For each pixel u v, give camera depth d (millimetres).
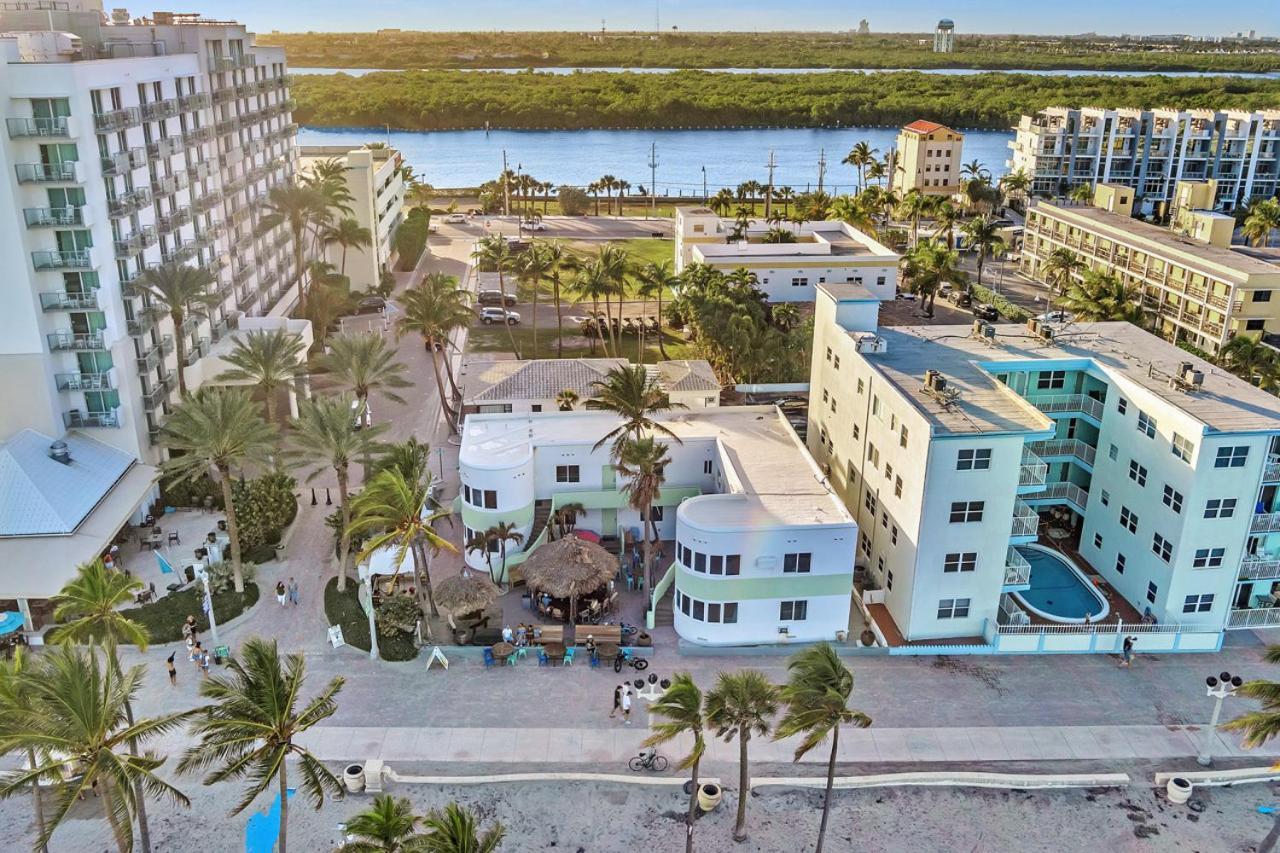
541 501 61219
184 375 67000
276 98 96000
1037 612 52719
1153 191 164250
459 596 50031
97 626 42062
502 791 40938
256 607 53062
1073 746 44188
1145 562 52531
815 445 67750
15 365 58250
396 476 47875
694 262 102500
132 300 61719
